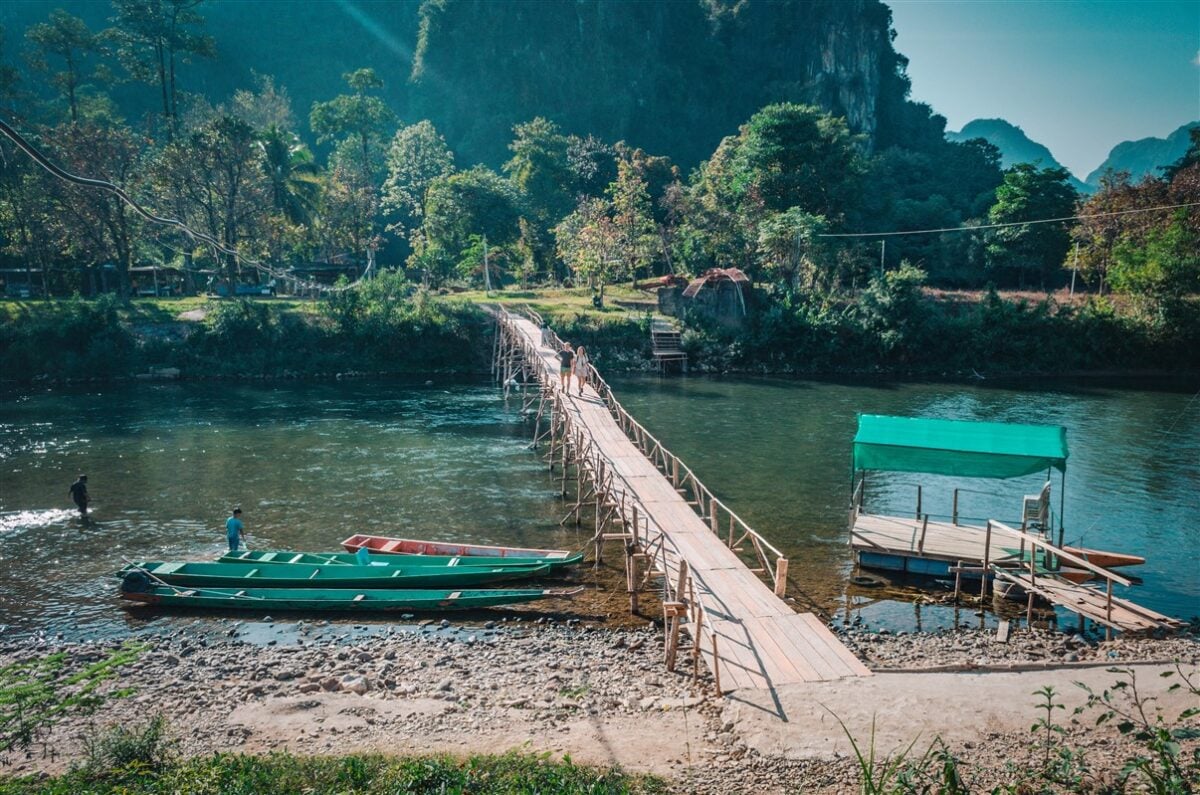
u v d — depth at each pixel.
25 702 16.48
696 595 20.48
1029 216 97.31
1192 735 8.05
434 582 24.16
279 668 19.38
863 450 26.27
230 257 78.50
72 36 93.75
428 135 131.00
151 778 12.66
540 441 45.62
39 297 78.56
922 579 25.52
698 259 92.19
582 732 14.95
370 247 98.94
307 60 197.88
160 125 100.50
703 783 12.51
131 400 57.41
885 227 110.44
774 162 96.94
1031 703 14.65
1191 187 84.50
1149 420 52.25
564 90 185.00
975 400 59.69
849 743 13.56
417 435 46.84
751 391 62.91
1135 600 23.69
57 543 28.69
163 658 20.00
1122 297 81.38
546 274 105.56
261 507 32.97
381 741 14.98
